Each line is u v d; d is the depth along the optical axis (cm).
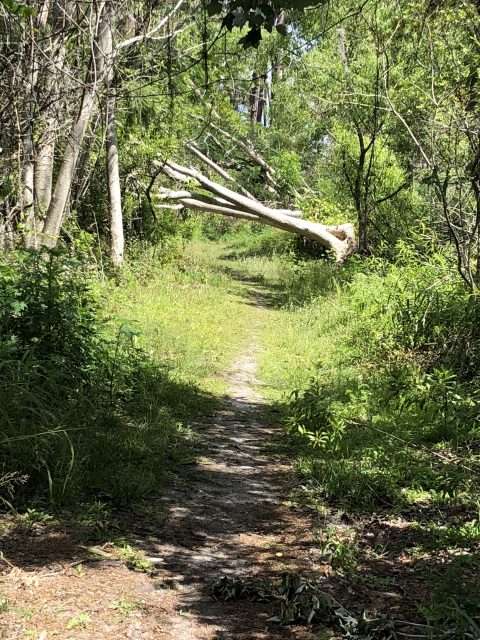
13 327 699
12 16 984
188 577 414
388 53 1764
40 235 1144
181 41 1566
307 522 521
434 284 1182
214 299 1745
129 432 655
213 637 345
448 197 1317
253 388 1021
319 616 367
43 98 1130
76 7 1110
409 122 1658
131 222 2103
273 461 682
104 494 524
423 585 413
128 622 349
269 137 3350
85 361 738
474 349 968
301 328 1445
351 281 1798
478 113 1134
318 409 754
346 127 2219
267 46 2691
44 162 1213
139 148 1859
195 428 775
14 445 512
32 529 452
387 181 2103
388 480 584
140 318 1307
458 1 1198
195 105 2161
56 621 342
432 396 768
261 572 429
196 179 2341
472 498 546
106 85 1232
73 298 779
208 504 547
